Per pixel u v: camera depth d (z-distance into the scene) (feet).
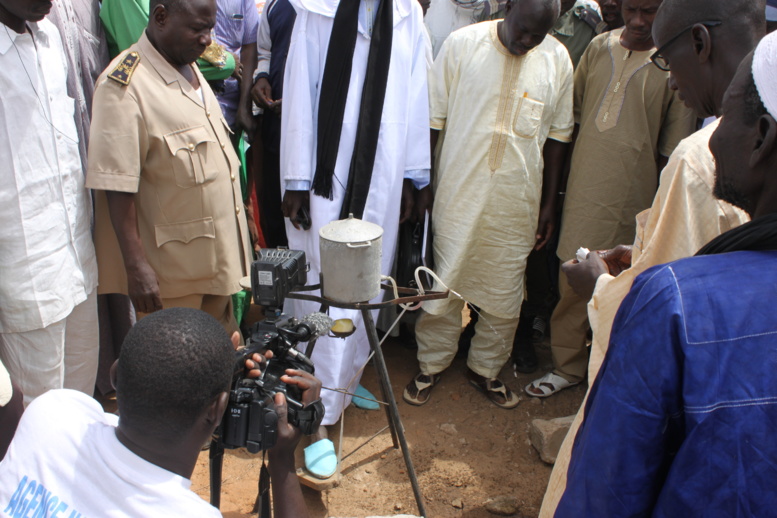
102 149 7.55
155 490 3.68
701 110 5.35
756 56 3.33
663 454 3.31
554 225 10.95
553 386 11.25
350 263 6.48
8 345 7.77
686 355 3.08
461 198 9.78
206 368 3.83
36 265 7.48
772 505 2.97
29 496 3.76
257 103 11.60
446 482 9.23
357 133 9.12
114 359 10.71
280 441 4.69
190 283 8.70
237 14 11.69
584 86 10.33
